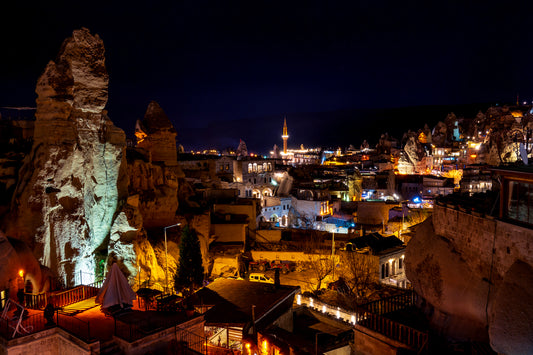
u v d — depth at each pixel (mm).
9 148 33750
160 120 55500
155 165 46812
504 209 15297
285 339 26750
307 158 188000
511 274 14125
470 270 16859
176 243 42938
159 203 44719
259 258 55781
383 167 130000
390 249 46469
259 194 86125
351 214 83250
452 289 17172
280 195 85000
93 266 32219
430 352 16078
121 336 19328
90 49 32938
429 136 145375
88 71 32719
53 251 29203
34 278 25141
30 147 33906
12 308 22109
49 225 29141
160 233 43531
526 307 13289
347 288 41969
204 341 22500
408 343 16797
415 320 18828
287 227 75688
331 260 50156
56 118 30156
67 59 31750
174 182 47875
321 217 79625
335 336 29188
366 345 18703
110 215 35406
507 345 13422
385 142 153625
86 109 32844
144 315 22203
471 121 161250
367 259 43438
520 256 14336
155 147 54844
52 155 29781
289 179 88812
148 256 37375
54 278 28094
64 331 19734
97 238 34312
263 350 24922
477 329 16484
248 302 31609
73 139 31109
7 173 31609
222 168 93188
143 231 38406
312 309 34719
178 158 91500
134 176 43875
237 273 49844
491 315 14320
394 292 37938
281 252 55281
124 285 22359
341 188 95562
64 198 30375
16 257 23172
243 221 59156
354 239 46844
